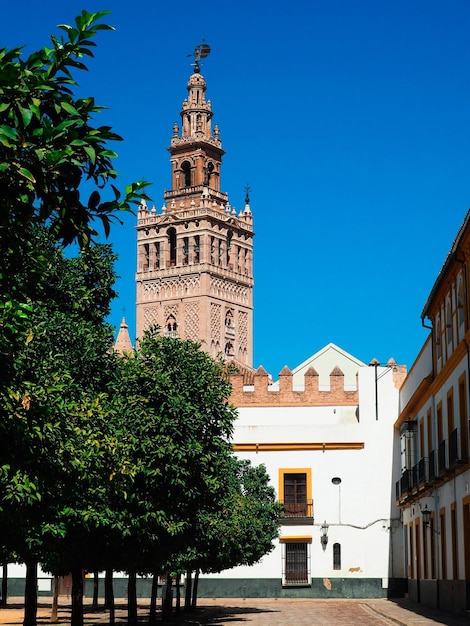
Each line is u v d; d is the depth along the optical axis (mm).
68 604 67312
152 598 40875
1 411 17969
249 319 168500
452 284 43375
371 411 73812
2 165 11375
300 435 74062
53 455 21172
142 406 31938
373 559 72000
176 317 160875
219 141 167875
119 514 30297
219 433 34750
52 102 12102
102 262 33781
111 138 12258
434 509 50688
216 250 162250
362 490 73000
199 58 167500
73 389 27094
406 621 40188
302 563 72312
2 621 47312
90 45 12297
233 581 71875
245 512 54312
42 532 25281
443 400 46781
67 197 12250
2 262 13523
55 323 30328
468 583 40625
